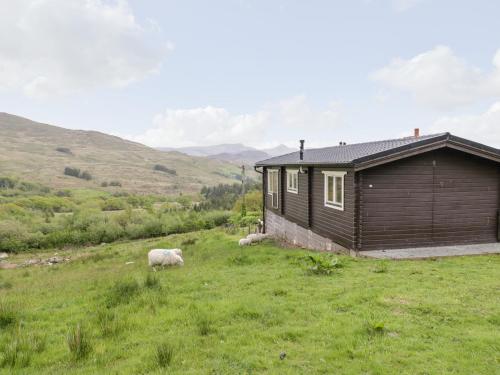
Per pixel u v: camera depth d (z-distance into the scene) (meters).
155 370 4.54
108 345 5.35
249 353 4.94
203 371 4.45
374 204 11.34
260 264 10.97
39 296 9.27
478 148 11.44
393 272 8.81
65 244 31.39
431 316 5.96
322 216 14.19
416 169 11.59
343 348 4.93
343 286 7.73
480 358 4.61
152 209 49.44
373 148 12.88
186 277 9.60
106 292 8.45
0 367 4.79
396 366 4.48
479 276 8.26
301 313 6.29
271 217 22.08
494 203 12.38
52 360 5.00
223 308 6.62
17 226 31.61
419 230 11.72
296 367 4.53
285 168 19.16
